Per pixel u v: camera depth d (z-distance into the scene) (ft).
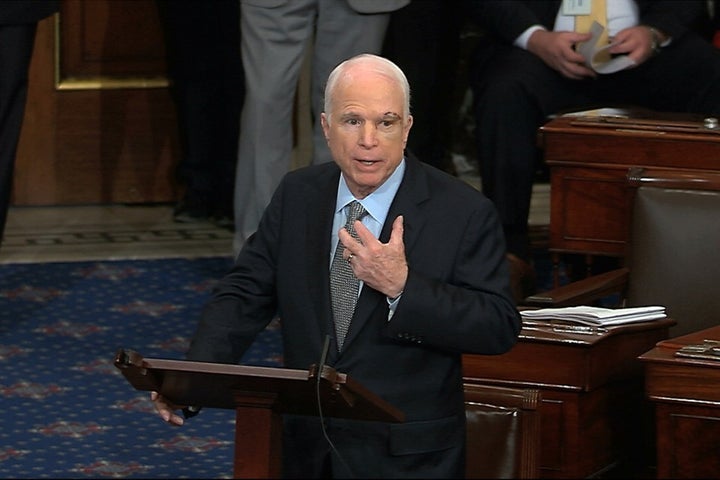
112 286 85.30
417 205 45.93
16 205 101.55
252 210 81.87
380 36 82.07
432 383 45.60
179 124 99.66
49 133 101.04
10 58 77.66
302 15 80.59
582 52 82.23
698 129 72.69
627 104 85.46
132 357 40.47
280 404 41.27
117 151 102.37
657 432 53.11
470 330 44.11
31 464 61.05
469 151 104.78
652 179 63.82
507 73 82.99
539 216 101.60
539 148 82.53
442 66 98.94
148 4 100.94
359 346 45.52
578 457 56.59
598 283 63.52
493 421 48.47
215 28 96.02
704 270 62.54
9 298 82.43
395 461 45.19
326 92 45.75
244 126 81.97
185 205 99.96
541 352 56.39
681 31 84.02
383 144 44.73
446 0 97.04
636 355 58.70
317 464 45.75
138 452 62.90
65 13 99.76
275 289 48.42
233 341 47.65
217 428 66.08
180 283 86.33
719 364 51.78
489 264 45.50
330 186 47.32
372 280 43.73
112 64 101.24
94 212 101.14
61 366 72.69
